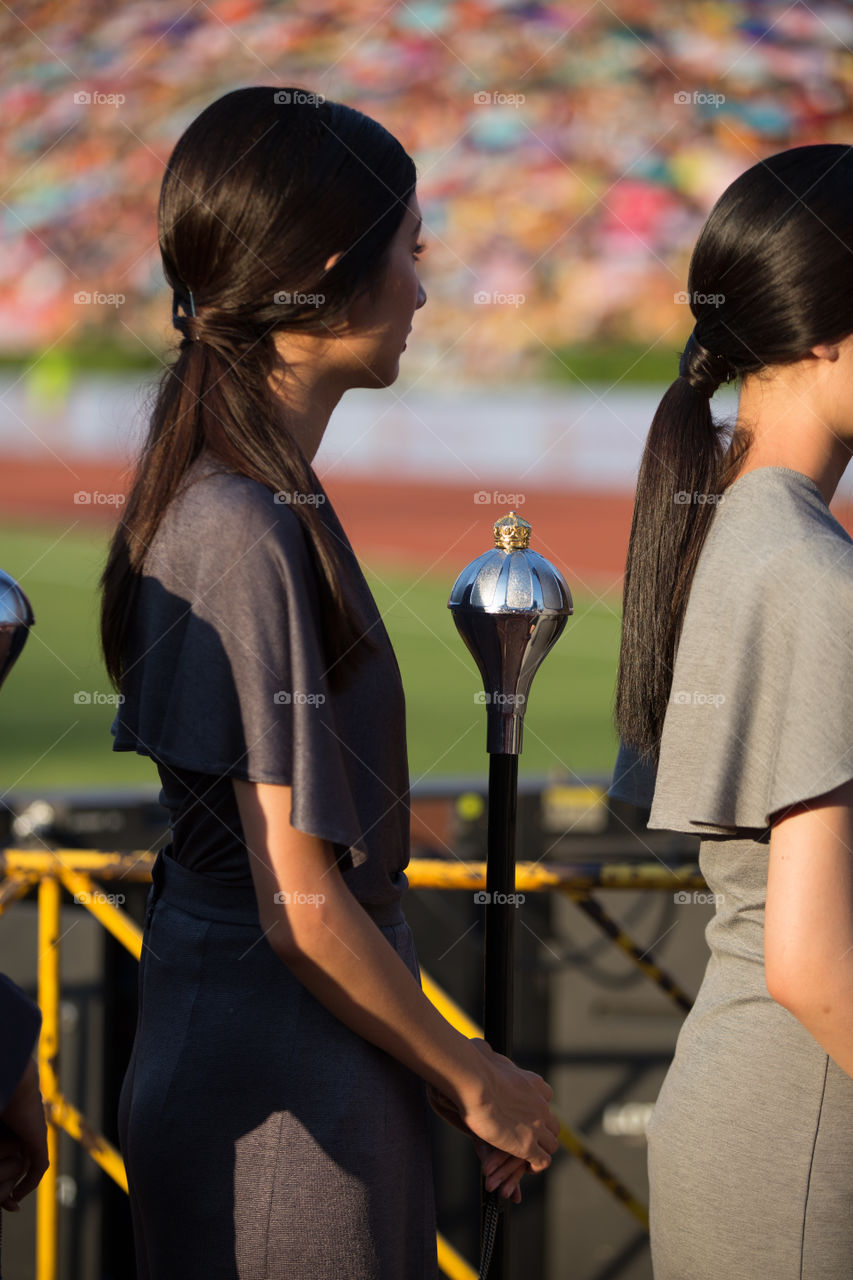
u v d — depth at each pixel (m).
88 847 5.98
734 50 96.94
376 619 3.08
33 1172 2.95
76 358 84.31
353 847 2.83
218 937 3.03
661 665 3.29
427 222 89.06
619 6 98.19
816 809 2.68
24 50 101.81
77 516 46.06
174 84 98.81
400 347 3.17
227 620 2.84
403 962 3.04
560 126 93.38
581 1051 5.92
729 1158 2.89
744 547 2.92
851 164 3.01
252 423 2.95
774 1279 2.85
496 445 59.47
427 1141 3.16
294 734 2.82
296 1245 2.91
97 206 94.50
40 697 21.83
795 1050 2.86
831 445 3.08
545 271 87.50
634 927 5.96
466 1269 5.04
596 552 38.88
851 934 2.66
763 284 3.00
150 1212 3.07
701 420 3.29
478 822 6.47
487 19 98.56
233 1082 2.96
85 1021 5.43
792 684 2.72
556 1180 5.89
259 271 2.95
